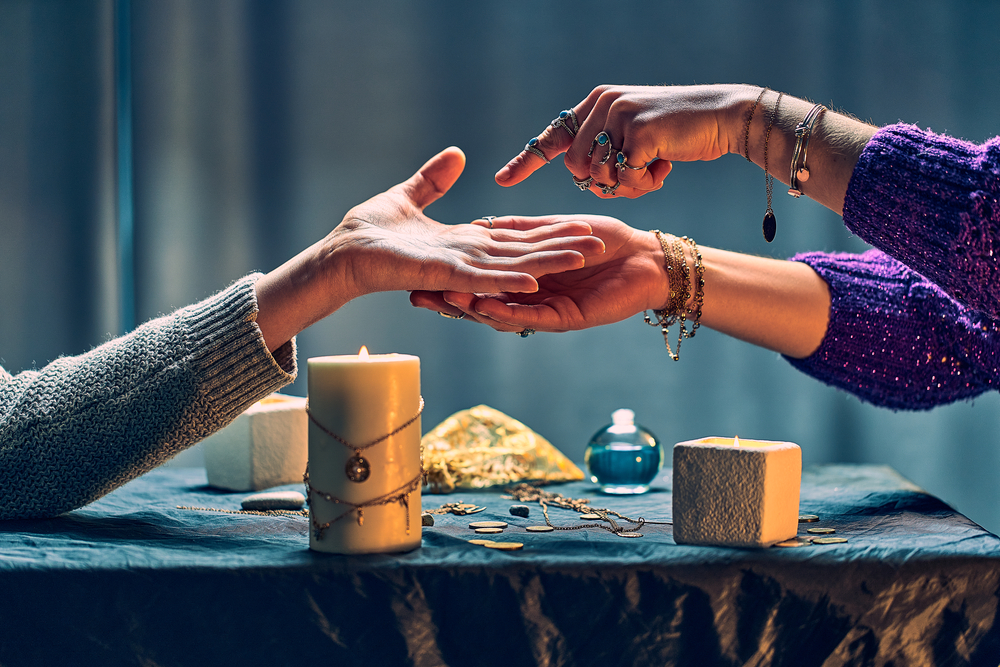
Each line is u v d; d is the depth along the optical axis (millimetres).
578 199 2473
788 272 1542
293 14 2457
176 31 2449
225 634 1292
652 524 1435
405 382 1329
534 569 1298
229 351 1394
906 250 1377
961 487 2471
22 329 2430
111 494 1587
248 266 2490
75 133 2439
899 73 2398
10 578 1286
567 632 1295
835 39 2408
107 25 2443
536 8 2455
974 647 1289
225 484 1614
